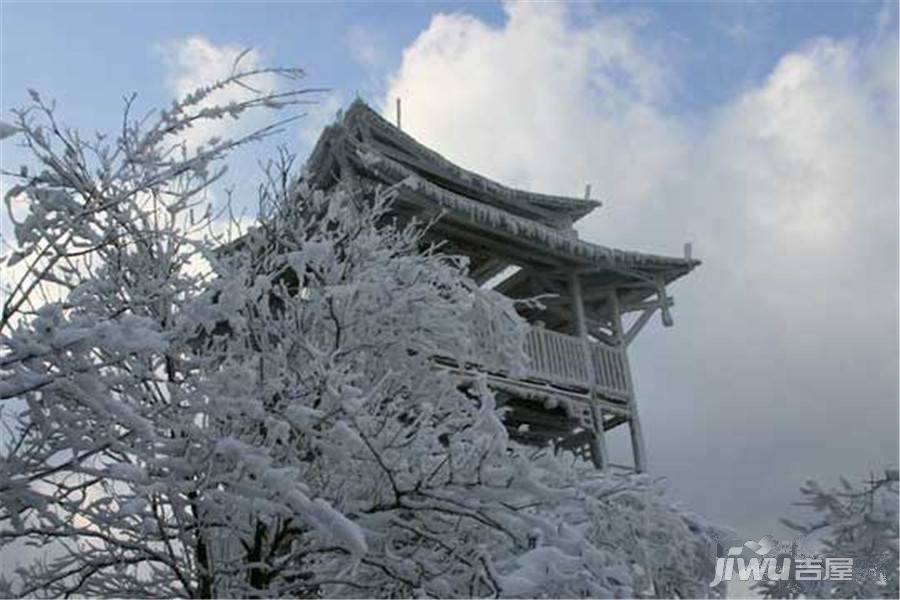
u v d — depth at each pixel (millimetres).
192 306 4164
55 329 3414
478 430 4934
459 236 12914
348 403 4328
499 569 4457
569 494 4375
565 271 13734
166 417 4430
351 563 4641
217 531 5070
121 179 4578
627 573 4434
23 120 4535
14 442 4035
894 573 6477
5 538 4406
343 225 6180
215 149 4355
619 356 13469
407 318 5680
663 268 14109
